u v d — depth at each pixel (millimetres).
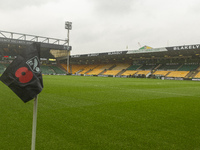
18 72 2348
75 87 16234
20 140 3723
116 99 9727
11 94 10312
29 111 6316
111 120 5461
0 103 7645
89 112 6441
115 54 52969
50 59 69375
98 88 15977
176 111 7055
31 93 2379
